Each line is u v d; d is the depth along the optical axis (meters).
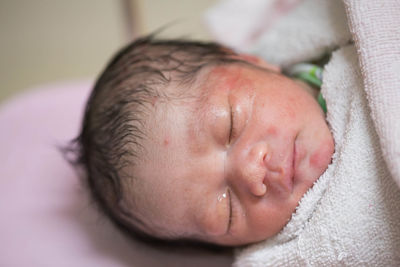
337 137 0.74
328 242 0.70
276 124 0.74
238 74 0.80
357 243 0.67
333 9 0.86
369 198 0.66
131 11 1.43
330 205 0.69
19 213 1.07
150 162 0.78
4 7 1.47
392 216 0.65
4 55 1.48
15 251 1.01
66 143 1.16
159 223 0.83
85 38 1.49
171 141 0.76
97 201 0.95
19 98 1.28
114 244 1.01
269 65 0.91
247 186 0.72
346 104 0.74
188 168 0.76
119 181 0.83
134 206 0.84
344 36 0.81
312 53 0.92
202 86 0.79
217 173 0.75
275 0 1.20
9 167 1.15
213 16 1.26
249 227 0.78
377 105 0.63
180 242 0.94
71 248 1.01
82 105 1.24
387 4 0.68
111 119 0.83
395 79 0.63
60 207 1.07
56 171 1.12
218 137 0.75
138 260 0.98
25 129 1.21
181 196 0.77
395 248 0.65
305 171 0.74
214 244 0.94
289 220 0.76
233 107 0.75
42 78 1.50
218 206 0.77
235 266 0.87
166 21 1.44
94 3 1.46
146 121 0.78
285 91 0.78
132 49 0.92
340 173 0.69
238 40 1.23
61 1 1.47
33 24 1.48
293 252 0.75
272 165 0.73
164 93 0.79
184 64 0.84
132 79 0.85
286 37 0.99
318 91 0.87
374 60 0.65
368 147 0.67
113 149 0.81
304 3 0.99
